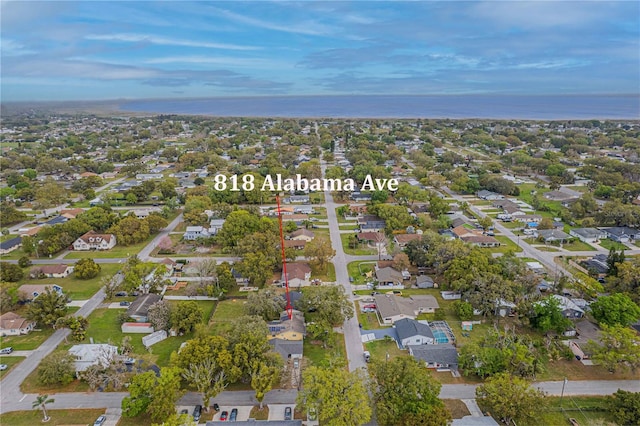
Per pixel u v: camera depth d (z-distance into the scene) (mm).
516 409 61031
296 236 138750
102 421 63781
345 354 80312
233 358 70500
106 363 73688
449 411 62000
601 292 100625
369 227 149625
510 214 162125
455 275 99875
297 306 92312
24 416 65375
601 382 71688
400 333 84500
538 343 79000
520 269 101125
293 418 64375
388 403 60969
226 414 65125
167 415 62312
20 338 86875
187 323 86562
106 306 99750
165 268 110812
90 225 145500
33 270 114062
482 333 86875
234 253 127500
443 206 163000
